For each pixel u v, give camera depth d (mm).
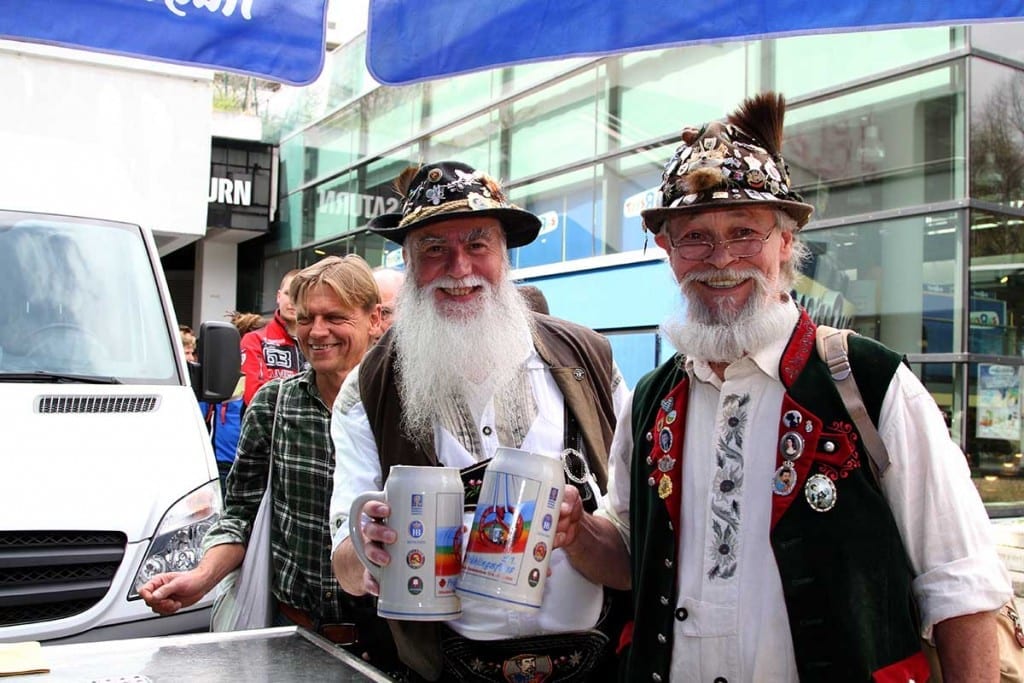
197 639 1599
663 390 1744
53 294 3949
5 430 3324
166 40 2141
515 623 1929
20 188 4199
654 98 10492
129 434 3510
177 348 4090
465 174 2016
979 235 7750
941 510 1452
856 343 1551
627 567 1863
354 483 1997
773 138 1643
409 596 1476
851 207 8625
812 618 1458
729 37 1884
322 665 1458
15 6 2051
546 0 2055
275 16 2199
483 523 1465
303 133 17734
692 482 1633
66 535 3076
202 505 3348
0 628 2916
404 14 2197
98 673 1401
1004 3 1684
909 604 1470
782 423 1530
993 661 1424
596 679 2014
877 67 8414
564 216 11766
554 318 2270
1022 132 8055
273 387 2732
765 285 1571
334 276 2570
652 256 9695
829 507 1472
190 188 10492
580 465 2029
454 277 1997
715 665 1546
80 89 6035
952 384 7723
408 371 1991
